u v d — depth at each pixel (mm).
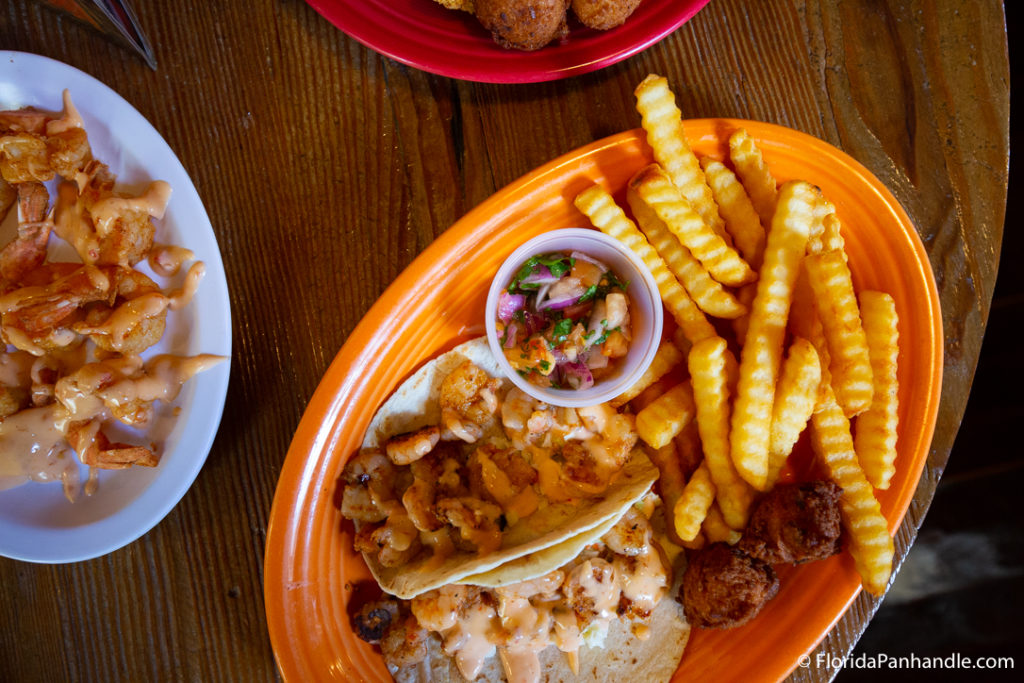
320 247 419
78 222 407
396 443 415
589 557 427
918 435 417
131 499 403
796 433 398
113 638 417
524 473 433
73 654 417
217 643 417
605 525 404
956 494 533
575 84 429
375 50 408
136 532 400
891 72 437
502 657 427
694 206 412
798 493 394
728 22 434
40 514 406
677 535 427
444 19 412
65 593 418
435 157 423
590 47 412
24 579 419
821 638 411
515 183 411
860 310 412
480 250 419
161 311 402
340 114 422
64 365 416
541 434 426
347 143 421
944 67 437
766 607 422
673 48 433
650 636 428
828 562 416
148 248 405
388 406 423
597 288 417
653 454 431
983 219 437
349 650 418
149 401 403
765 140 418
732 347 431
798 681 429
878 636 534
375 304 408
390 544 412
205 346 405
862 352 396
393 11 408
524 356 411
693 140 417
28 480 406
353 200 420
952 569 534
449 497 423
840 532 402
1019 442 529
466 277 423
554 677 429
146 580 417
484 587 421
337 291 419
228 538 417
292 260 418
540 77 410
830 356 409
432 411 433
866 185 417
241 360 417
